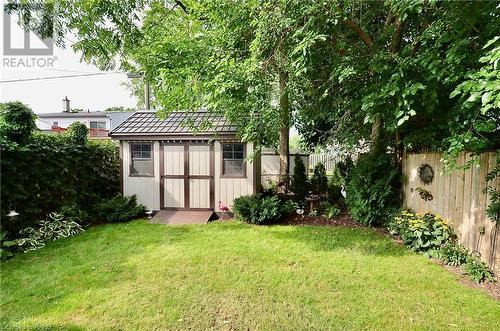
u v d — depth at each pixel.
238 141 6.98
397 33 4.49
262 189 8.18
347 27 4.76
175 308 2.81
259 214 6.05
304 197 7.38
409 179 5.24
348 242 4.72
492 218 3.19
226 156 7.20
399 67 3.37
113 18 4.98
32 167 5.19
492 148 3.32
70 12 4.57
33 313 2.75
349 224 5.86
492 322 2.54
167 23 6.39
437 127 4.27
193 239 5.04
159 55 5.27
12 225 4.85
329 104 6.01
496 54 2.19
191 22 6.07
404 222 4.69
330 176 10.66
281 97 5.91
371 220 5.54
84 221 6.13
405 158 5.40
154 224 6.23
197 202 7.31
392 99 3.64
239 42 5.04
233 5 4.88
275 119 5.98
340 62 4.30
